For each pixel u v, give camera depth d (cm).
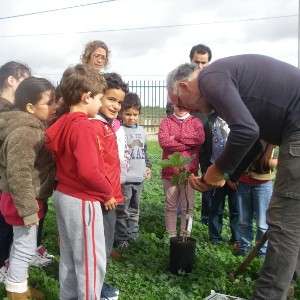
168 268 245
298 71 180
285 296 183
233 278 229
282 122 177
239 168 211
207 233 313
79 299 176
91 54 325
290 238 177
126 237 274
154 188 459
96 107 183
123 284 220
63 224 180
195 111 193
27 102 194
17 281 192
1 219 212
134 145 282
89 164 167
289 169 176
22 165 181
